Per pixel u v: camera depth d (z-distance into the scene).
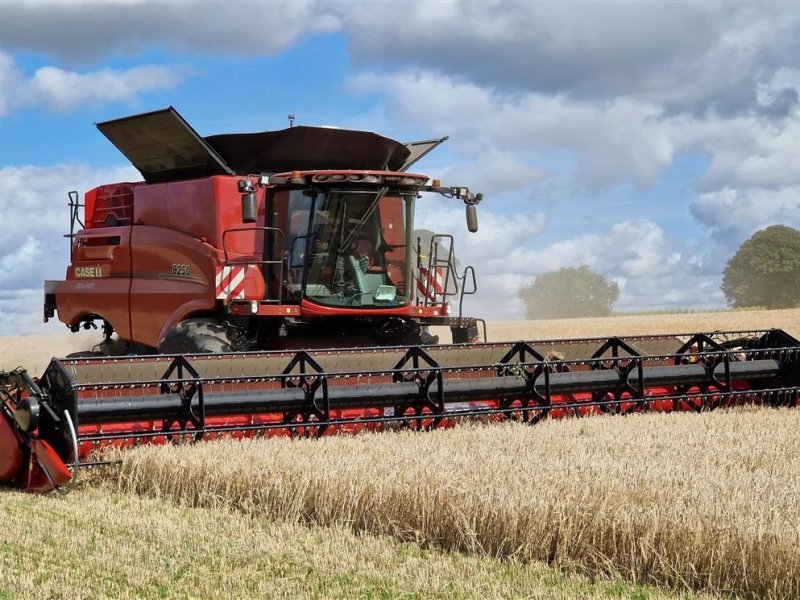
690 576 5.36
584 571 5.65
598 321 59.47
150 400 8.83
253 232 12.30
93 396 9.26
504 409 10.46
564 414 11.09
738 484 6.44
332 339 12.45
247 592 5.28
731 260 105.56
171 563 5.81
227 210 12.18
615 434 9.27
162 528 6.67
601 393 11.38
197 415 9.05
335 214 11.87
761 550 5.14
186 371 9.85
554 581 5.46
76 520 6.95
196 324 11.50
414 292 12.54
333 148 12.76
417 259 12.70
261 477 7.24
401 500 6.53
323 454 7.89
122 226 13.71
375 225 12.13
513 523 5.96
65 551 6.08
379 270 12.16
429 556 6.02
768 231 104.00
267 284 12.14
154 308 12.79
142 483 8.01
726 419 10.54
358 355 10.61
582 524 5.76
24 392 8.38
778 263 102.38
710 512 5.56
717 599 5.11
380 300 12.12
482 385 10.44
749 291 104.19
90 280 14.03
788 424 10.03
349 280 11.98
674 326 45.31
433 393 10.17
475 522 6.16
